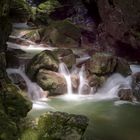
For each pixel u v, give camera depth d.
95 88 13.41
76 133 7.26
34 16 25.34
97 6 20.81
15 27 22.91
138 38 16.11
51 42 19.34
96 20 22.06
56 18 26.08
